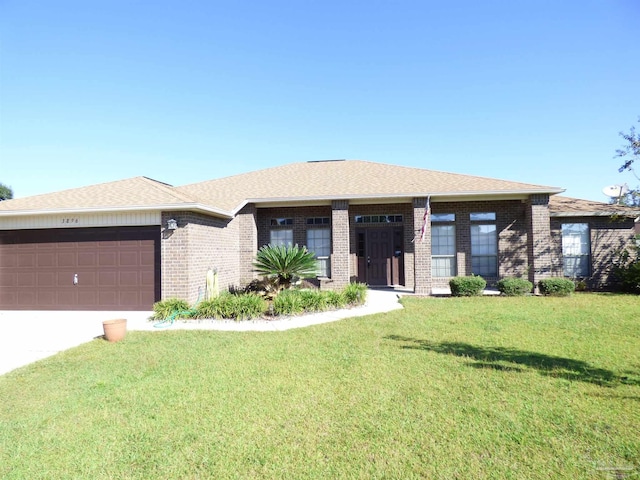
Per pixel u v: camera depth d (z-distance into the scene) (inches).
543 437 126.3
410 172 619.8
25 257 421.1
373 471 109.0
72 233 415.5
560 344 241.8
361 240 589.3
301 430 134.3
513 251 562.9
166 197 403.5
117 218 403.5
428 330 287.1
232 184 608.4
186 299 384.8
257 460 115.6
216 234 462.9
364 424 137.8
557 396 159.3
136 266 405.1
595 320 315.6
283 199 522.0
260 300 371.2
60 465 115.0
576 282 535.5
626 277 514.9
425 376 186.5
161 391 173.5
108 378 192.9
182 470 111.0
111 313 390.9
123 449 123.6
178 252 389.1
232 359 222.4
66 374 200.1
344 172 644.1
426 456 116.1
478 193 501.7
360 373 192.9
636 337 258.4
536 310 366.0
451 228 578.2
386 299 464.1
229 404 157.6
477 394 163.2
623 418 138.7
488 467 109.9
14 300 419.5
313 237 587.8
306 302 382.0
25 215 406.9
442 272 577.6
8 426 141.1
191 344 259.0
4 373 203.8
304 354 230.1
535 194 510.9
